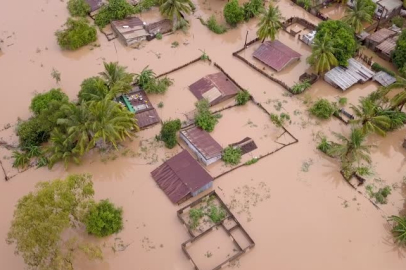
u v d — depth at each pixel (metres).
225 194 39.62
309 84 48.69
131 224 37.50
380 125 43.91
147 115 45.34
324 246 36.25
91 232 35.78
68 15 60.28
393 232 36.97
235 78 50.81
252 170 41.56
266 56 52.06
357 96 48.56
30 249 29.31
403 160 42.81
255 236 36.81
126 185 40.53
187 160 40.91
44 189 31.25
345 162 41.44
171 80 50.19
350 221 37.84
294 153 42.97
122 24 56.16
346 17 53.50
